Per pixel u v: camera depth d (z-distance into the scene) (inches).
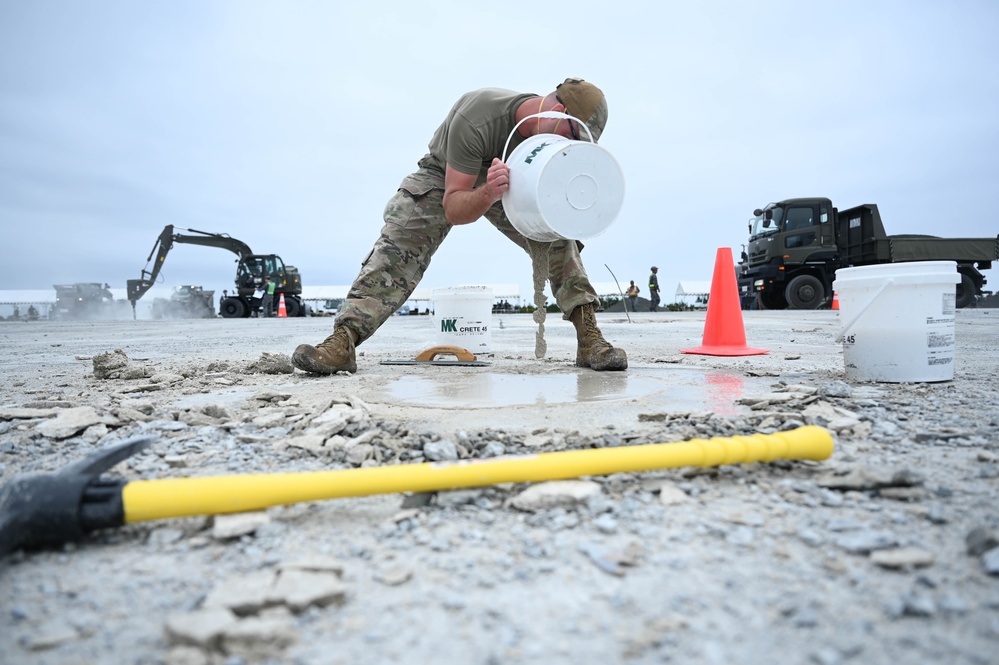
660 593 48.0
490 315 211.2
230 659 40.4
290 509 66.1
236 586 48.3
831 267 749.3
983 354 196.1
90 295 1306.6
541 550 55.5
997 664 38.4
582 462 68.6
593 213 121.0
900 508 62.4
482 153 137.5
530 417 102.7
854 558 52.6
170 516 59.5
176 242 1030.4
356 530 61.0
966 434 87.1
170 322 684.1
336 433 93.5
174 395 133.6
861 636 41.6
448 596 48.2
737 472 74.4
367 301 161.0
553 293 168.6
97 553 56.7
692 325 422.3
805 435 73.9
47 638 42.7
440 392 127.7
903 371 132.3
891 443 85.3
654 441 86.0
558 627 44.0
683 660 39.9
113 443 92.9
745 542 55.8
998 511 61.1
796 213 745.0
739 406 111.0
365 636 43.3
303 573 49.6
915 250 727.7
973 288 741.3
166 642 42.0
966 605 44.4
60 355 251.8
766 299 802.2
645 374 154.6
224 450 87.9
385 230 160.4
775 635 42.2
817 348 234.1
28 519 55.6
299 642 42.6
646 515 62.5
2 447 90.1
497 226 162.2
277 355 169.2
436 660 40.6
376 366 180.9
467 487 68.7
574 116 129.8
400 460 82.7
